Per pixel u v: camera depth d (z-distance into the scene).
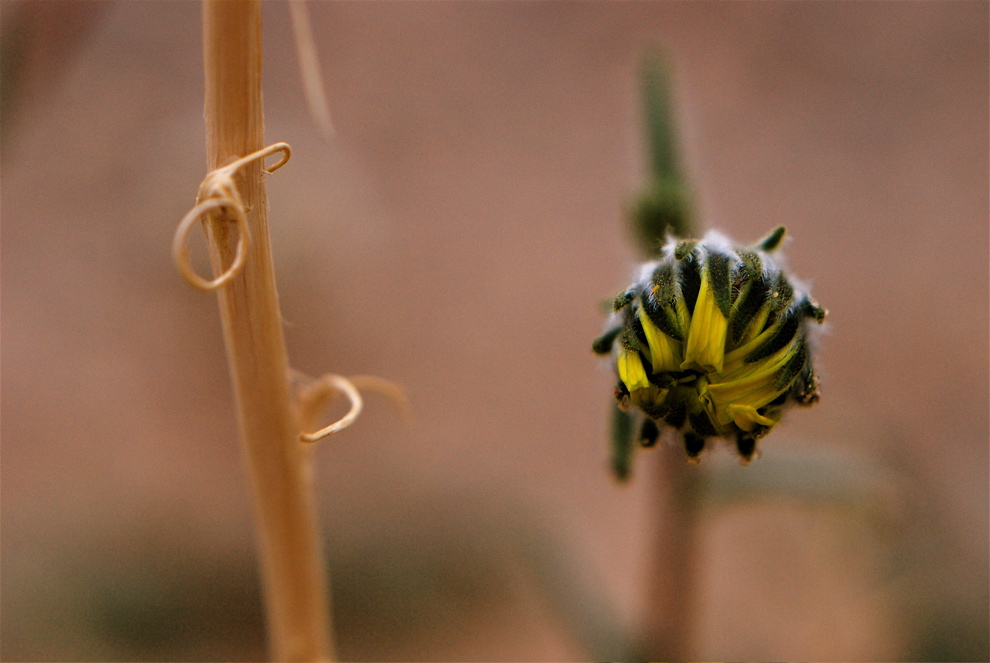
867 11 0.70
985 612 0.40
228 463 0.56
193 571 0.49
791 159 0.65
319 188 0.56
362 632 0.49
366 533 0.52
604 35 0.72
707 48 0.69
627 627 0.31
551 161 0.68
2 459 0.54
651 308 0.22
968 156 0.64
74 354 0.58
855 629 0.42
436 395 0.60
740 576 0.46
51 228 0.61
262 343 0.22
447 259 0.64
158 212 0.54
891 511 0.29
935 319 0.58
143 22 0.66
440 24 0.72
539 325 0.62
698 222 0.26
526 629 0.50
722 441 0.22
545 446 0.58
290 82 0.68
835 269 0.61
